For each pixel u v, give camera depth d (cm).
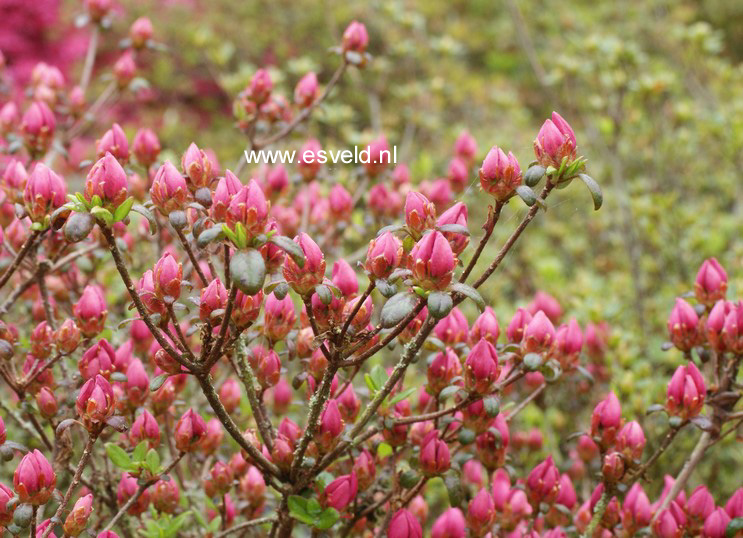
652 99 440
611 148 453
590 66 458
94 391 173
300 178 301
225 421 176
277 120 297
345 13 676
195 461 261
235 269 147
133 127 634
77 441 274
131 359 207
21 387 202
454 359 199
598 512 206
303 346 201
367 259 163
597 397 323
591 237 501
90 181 153
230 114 695
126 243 270
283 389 253
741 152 474
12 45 645
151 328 160
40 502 171
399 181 318
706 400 211
